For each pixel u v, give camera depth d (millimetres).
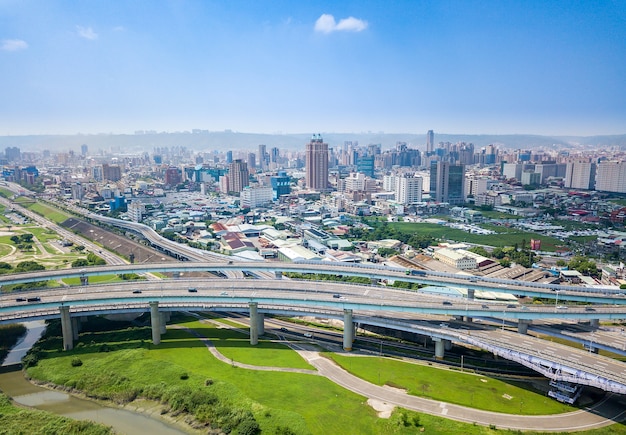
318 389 187125
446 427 158750
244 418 163625
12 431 158500
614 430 158750
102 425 163375
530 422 163250
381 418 165875
